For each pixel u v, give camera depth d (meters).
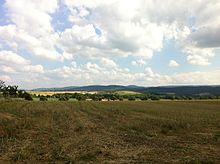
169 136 25.09
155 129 29.75
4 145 18.69
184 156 16.55
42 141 20.64
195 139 23.47
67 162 14.64
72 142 20.55
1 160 14.99
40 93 188.62
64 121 35.50
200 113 55.44
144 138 23.50
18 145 18.88
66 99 146.75
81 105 82.12
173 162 14.91
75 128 28.92
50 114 45.59
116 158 15.90
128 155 16.69
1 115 38.50
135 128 30.36
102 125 33.00
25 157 15.53
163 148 19.09
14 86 122.25
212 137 24.58
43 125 30.17
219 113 55.66
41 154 16.38
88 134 25.17
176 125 32.97
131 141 21.88
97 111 58.44
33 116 41.09
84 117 43.78
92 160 15.26
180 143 21.34
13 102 80.50
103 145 19.70
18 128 26.84
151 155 16.78
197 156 16.53
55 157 15.62
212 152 17.84
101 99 156.88
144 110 63.78
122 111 59.59
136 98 165.00
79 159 15.41
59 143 19.92
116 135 25.00
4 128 26.08
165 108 73.69
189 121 38.06
